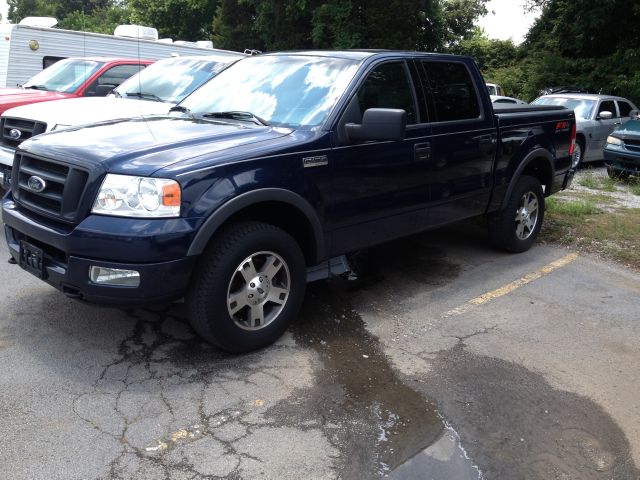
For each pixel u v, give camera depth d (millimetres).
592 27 20312
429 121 4785
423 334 4238
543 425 3205
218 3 32562
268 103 4375
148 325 4148
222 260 3486
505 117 5578
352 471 2779
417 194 4691
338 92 4152
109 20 45344
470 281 5359
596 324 4516
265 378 3545
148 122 4219
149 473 2693
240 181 3471
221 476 2697
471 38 30641
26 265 3715
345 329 4273
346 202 4117
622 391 3576
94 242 3221
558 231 6926
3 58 11781
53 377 3441
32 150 3766
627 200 8867
